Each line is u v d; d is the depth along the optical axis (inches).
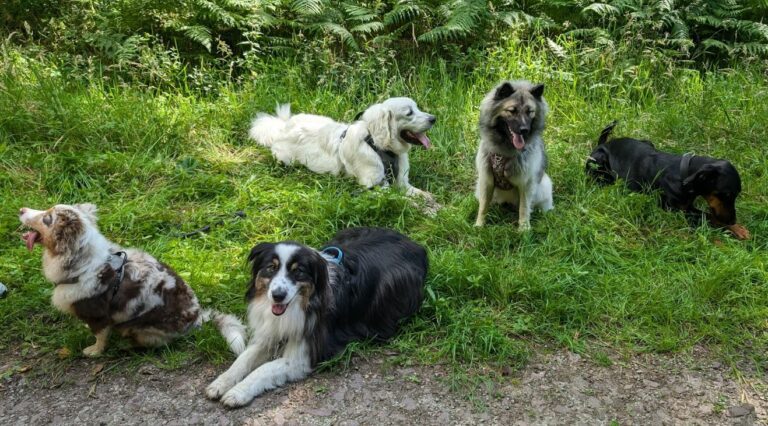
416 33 166.6
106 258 67.2
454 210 107.3
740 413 65.5
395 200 103.6
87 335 73.2
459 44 166.4
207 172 115.7
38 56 138.3
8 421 62.1
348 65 148.8
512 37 156.6
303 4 150.6
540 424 63.4
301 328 66.9
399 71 154.2
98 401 65.1
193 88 145.9
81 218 65.6
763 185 114.1
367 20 159.2
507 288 84.0
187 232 97.5
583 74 150.6
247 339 73.1
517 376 70.8
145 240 94.4
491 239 97.6
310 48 151.7
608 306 82.8
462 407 65.6
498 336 74.4
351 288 73.1
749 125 135.1
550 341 77.5
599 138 128.1
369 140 115.2
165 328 71.3
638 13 155.3
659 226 103.4
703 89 149.0
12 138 116.3
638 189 113.7
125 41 145.2
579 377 70.8
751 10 169.5
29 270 85.2
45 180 106.4
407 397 66.6
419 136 115.6
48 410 63.7
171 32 154.8
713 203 101.4
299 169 122.9
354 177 118.8
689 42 153.9
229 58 156.3
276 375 66.5
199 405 64.4
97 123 121.1
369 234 83.8
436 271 87.1
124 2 147.9
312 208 102.7
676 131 134.0
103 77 136.0
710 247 95.9
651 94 150.1
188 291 73.9
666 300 83.0
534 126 99.2
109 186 107.8
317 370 69.7
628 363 73.4
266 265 66.1
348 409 64.6
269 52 158.1
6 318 75.9
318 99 140.7
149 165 111.8
